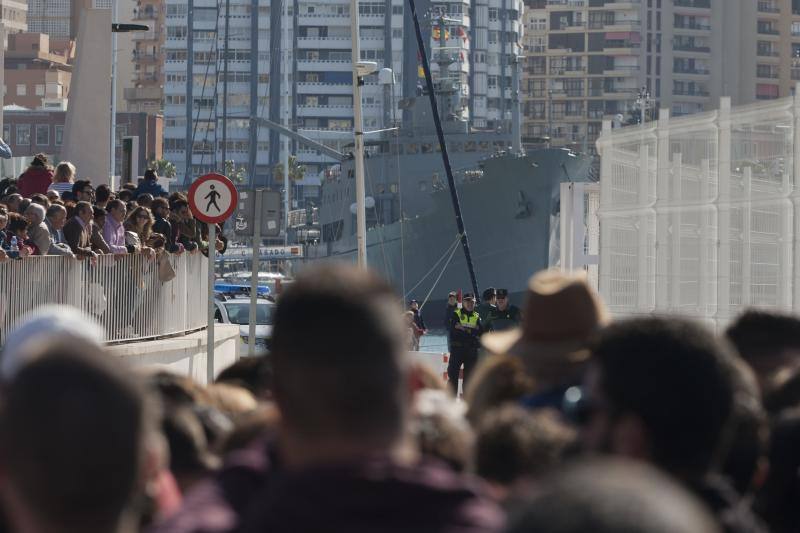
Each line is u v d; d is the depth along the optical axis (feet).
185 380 50.34
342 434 27.63
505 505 31.50
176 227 230.27
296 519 26.13
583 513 18.03
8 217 170.30
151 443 31.30
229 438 41.50
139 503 32.89
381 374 27.76
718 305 151.12
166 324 224.74
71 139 341.82
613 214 171.53
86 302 189.06
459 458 39.01
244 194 209.26
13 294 167.84
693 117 154.20
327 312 28.02
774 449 42.96
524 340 48.37
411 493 26.32
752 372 51.60
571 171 636.07
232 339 272.72
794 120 138.21
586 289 48.73
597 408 32.65
